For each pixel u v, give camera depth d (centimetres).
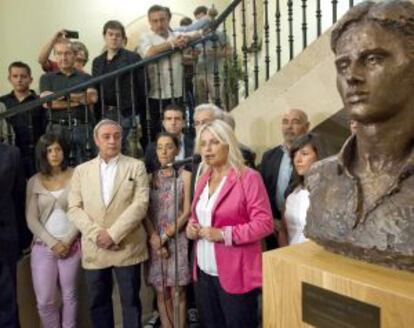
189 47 363
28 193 279
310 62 299
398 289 106
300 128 274
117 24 373
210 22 413
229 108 388
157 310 311
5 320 257
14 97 366
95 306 263
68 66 359
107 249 257
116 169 265
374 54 112
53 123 337
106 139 265
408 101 115
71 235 275
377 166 123
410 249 110
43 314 276
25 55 548
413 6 112
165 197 270
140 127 370
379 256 117
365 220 120
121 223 254
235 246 203
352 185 125
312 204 136
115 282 314
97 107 362
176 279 207
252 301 206
